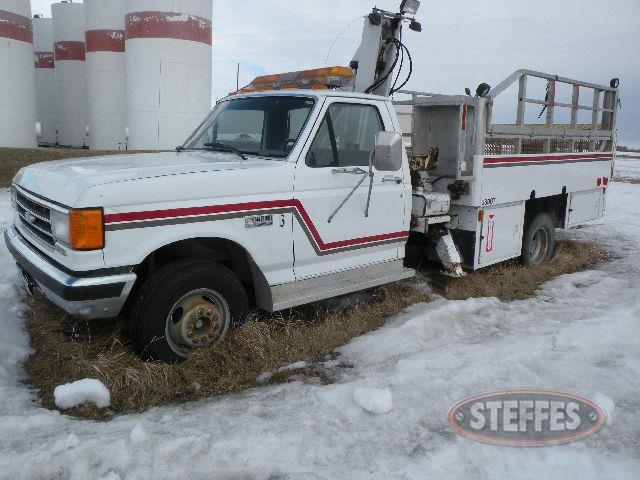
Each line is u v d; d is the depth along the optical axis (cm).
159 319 372
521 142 625
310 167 441
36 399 345
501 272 641
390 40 599
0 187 1359
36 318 454
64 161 447
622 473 273
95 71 2439
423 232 545
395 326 470
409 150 620
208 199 382
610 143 811
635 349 424
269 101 478
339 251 468
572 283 627
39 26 3069
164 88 2058
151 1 2002
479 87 550
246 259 434
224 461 275
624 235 947
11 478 254
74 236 336
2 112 2181
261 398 351
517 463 282
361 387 353
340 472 272
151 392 355
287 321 470
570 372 383
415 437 304
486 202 580
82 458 268
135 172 372
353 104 477
